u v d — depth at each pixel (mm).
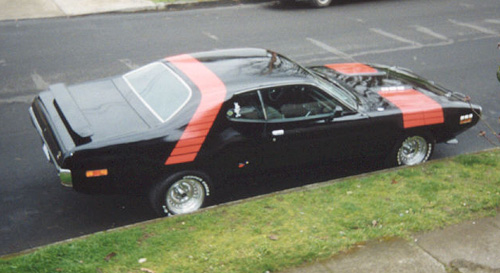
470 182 6340
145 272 4602
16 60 10570
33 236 5566
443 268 4828
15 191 6387
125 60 10664
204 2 15352
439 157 7449
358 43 12016
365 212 5645
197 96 5746
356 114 6379
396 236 5238
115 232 5203
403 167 6691
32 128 7977
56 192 6418
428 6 15477
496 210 5738
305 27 13164
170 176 5691
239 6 15281
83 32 12508
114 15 14141
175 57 6648
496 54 11656
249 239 5125
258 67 6285
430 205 5801
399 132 6617
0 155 7188
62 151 5359
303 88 6117
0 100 8797
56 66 10297
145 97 6070
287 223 5426
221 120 5730
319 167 6555
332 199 5918
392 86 7184
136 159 5484
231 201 6293
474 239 5254
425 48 11867
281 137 6055
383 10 14938
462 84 9977
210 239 5121
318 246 5008
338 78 7352
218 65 6309
